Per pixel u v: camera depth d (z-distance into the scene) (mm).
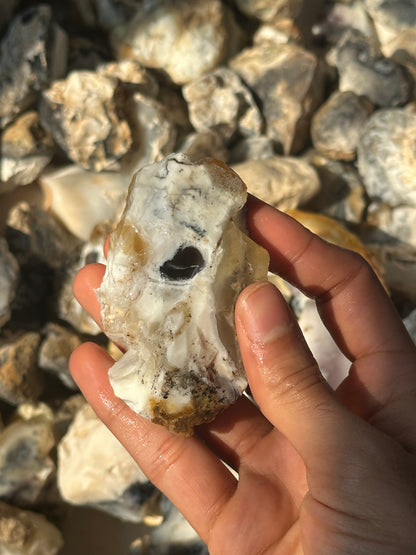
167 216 163
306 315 252
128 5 302
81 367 188
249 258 167
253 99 306
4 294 261
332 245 187
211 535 169
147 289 164
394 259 301
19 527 245
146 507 253
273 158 295
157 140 284
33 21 278
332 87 341
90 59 305
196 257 162
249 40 337
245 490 169
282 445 177
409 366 174
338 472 141
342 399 176
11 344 269
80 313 283
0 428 266
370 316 184
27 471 257
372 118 306
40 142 279
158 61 309
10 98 278
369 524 140
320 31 350
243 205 171
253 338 148
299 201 288
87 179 289
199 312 162
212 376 165
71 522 270
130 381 167
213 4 304
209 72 309
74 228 288
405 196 300
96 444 253
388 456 141
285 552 156
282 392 147
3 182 280
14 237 277
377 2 338
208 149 300
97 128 272
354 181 313
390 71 317
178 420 163
